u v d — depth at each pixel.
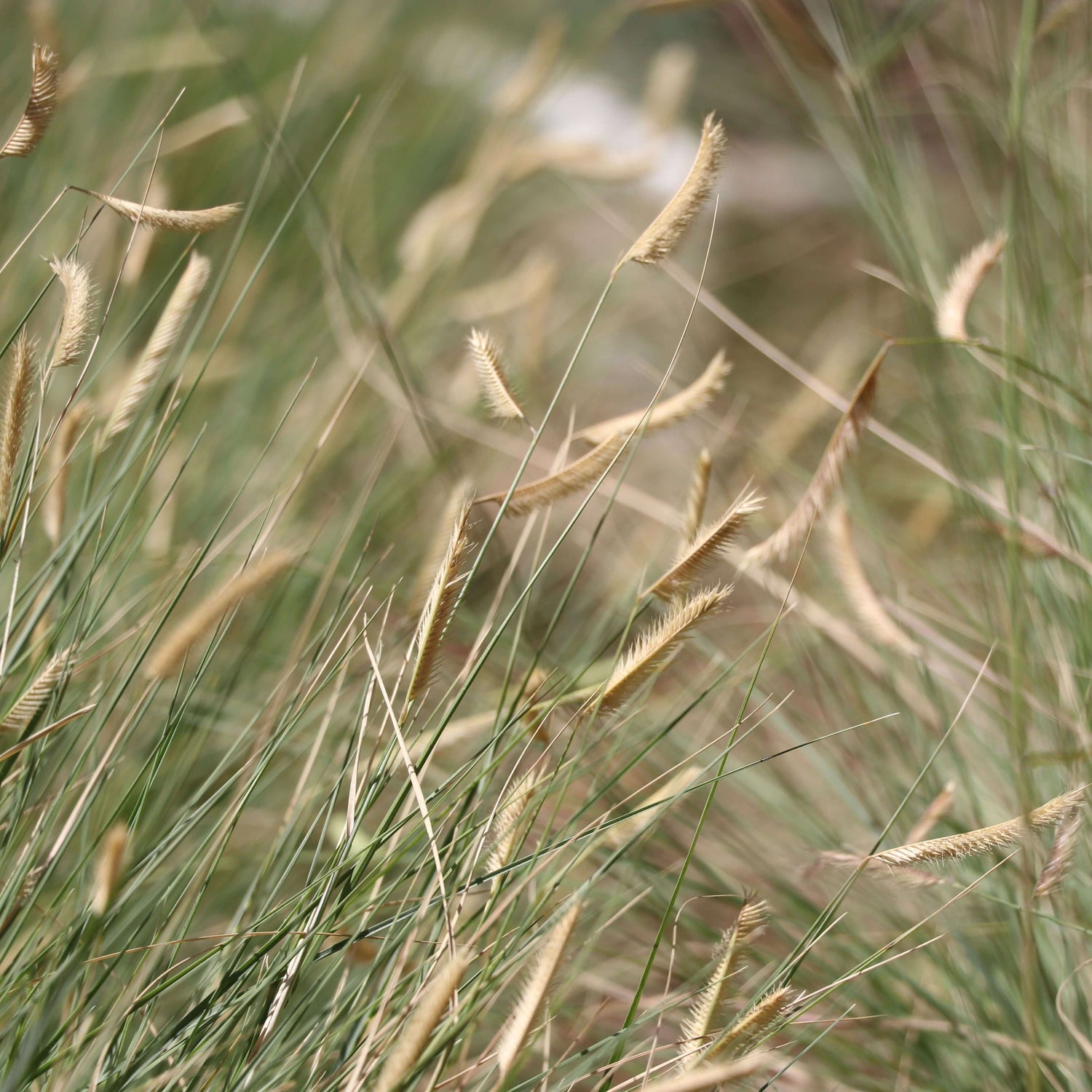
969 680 1.28
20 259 1.33
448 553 1.12
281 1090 1.12
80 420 1.15
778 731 1.28
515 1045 1.09
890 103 1.41
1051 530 1.26
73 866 1.19
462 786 1.16
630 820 1.17
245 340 1.54
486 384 1.15
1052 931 1.20
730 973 1.12
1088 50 1.31
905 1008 1.22
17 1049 1.12
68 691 1.19
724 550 1.14
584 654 1.27
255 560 1.25
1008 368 1.18
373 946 1.17
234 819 1.15
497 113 1.58
